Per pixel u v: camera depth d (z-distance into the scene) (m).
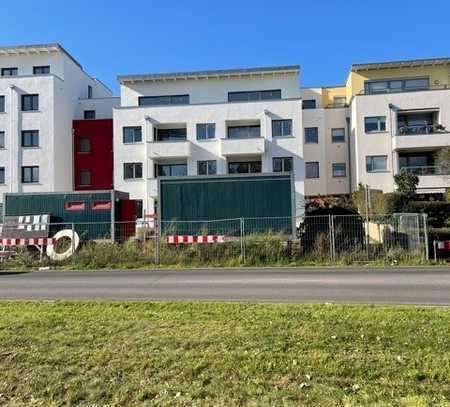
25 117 38.91
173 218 19.66
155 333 6.16
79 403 4.30
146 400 4.25
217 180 19.62
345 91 46.66
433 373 4.51
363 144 37.72
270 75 40.00
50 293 10.78
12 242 19.03
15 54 42.44
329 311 7.36
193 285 11.49
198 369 4.84
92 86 48.81
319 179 42.62
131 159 37.66
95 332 6.30
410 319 6.61
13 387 4.69
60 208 23.08
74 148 42.47
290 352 5.23
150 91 40.72
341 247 16.77
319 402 4.02
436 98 37.03
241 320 6.80
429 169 36.22
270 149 36.69
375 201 27.31
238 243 17.06
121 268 16.55
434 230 17.98
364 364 4.80
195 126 37.56
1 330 6.52
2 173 38.50
